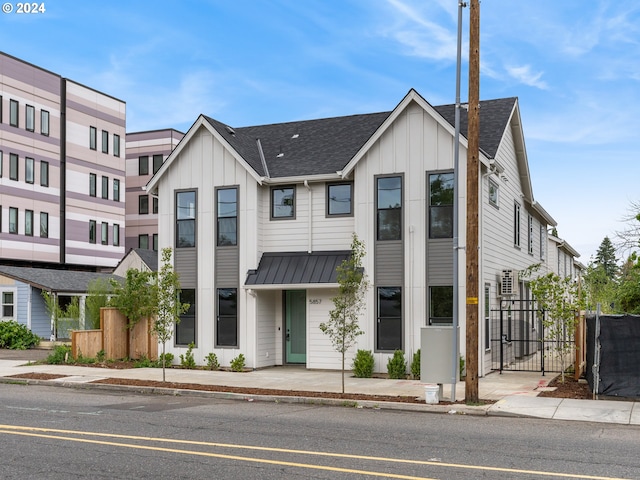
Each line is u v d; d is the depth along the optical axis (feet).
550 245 116.98
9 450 31.01
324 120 83.05
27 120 147.33
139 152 193.47
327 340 69.41
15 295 110.93
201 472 26.89
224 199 73.26
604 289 110.11
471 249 47.37
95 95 168.66
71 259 157.99
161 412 43.80
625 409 44.65
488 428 38.34
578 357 60.75
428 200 64.64
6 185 140.67
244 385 56.95
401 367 62.59
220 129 73.97
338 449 31.53
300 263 70.08
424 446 32.42
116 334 75.72
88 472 26.96
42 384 60.08
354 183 68.80
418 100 64.49
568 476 26.35
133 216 192.85
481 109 75.36
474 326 47.34
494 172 64.64
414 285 64.64
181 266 74.54
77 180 161.27
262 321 71.72
